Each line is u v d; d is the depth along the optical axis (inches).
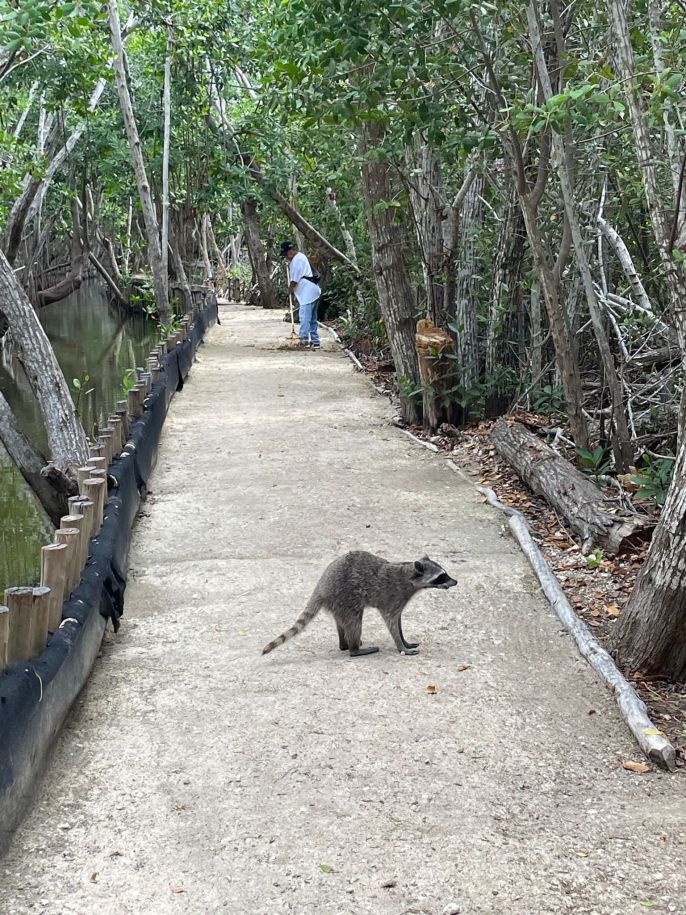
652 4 307.1
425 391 538.0
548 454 413.1
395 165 518.6
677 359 488.1
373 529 364.5
